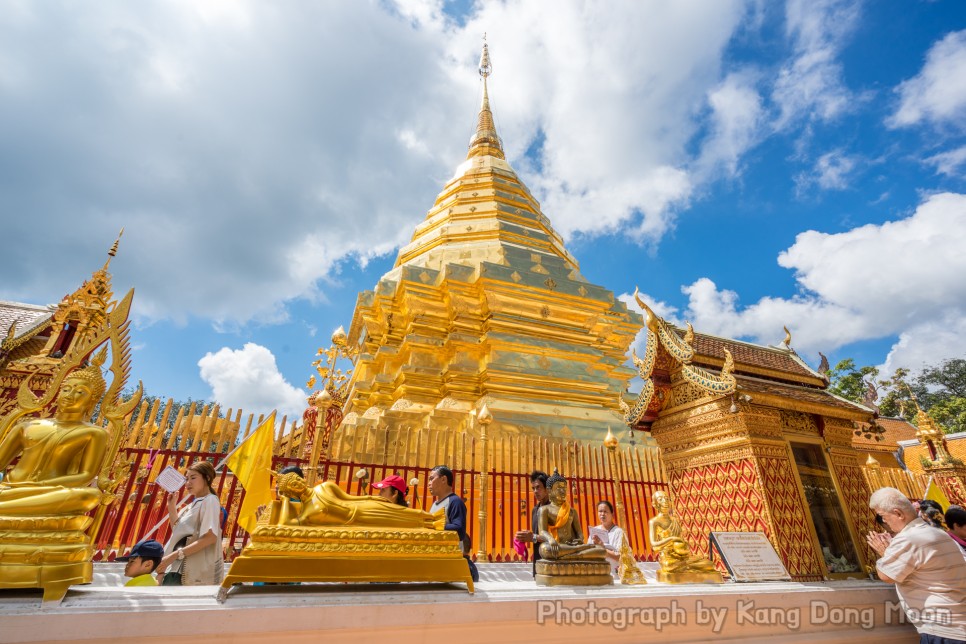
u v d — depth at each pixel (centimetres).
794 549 539
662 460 692
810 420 641
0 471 327
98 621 269
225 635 286
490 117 2825
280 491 380
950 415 4456
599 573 450
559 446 1071
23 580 278
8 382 1267
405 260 2112
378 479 874
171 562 518
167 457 717
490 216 2075
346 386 1823
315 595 325
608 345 1867
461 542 532
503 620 350
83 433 338
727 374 591
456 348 1525
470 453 997
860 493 632
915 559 438
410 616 327
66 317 1335
